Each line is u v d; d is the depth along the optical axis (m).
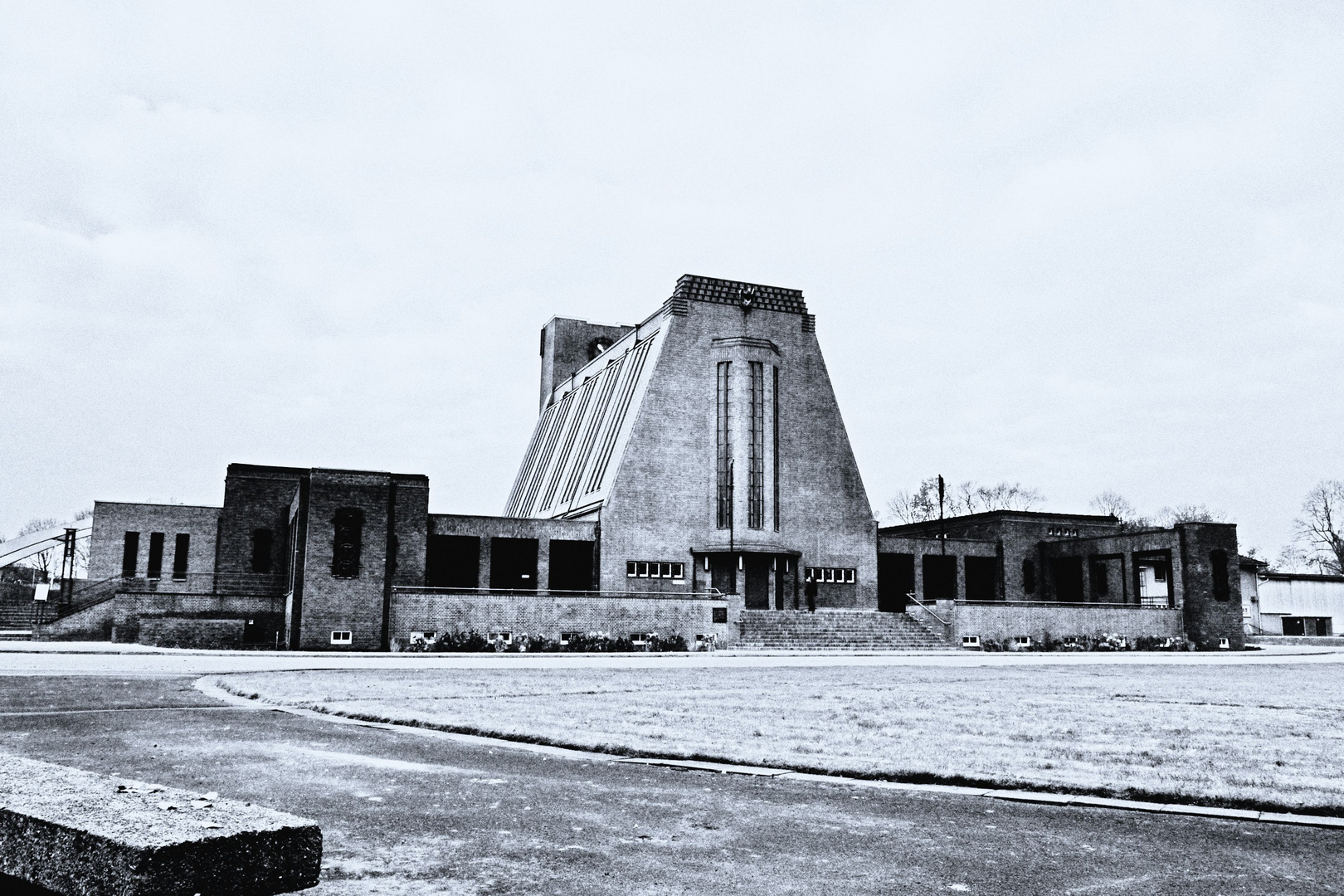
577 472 73.06
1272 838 7.84
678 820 8.37
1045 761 11.01
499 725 14.23
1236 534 63.69
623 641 50.06
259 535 57.12
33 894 3.96
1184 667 35.97
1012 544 71.81
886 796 9.46
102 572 58.66
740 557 62.47
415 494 50.56
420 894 6.10
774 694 20.58
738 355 64.62
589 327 92.12
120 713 16.02
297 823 4.03
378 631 46.34
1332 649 65.38
